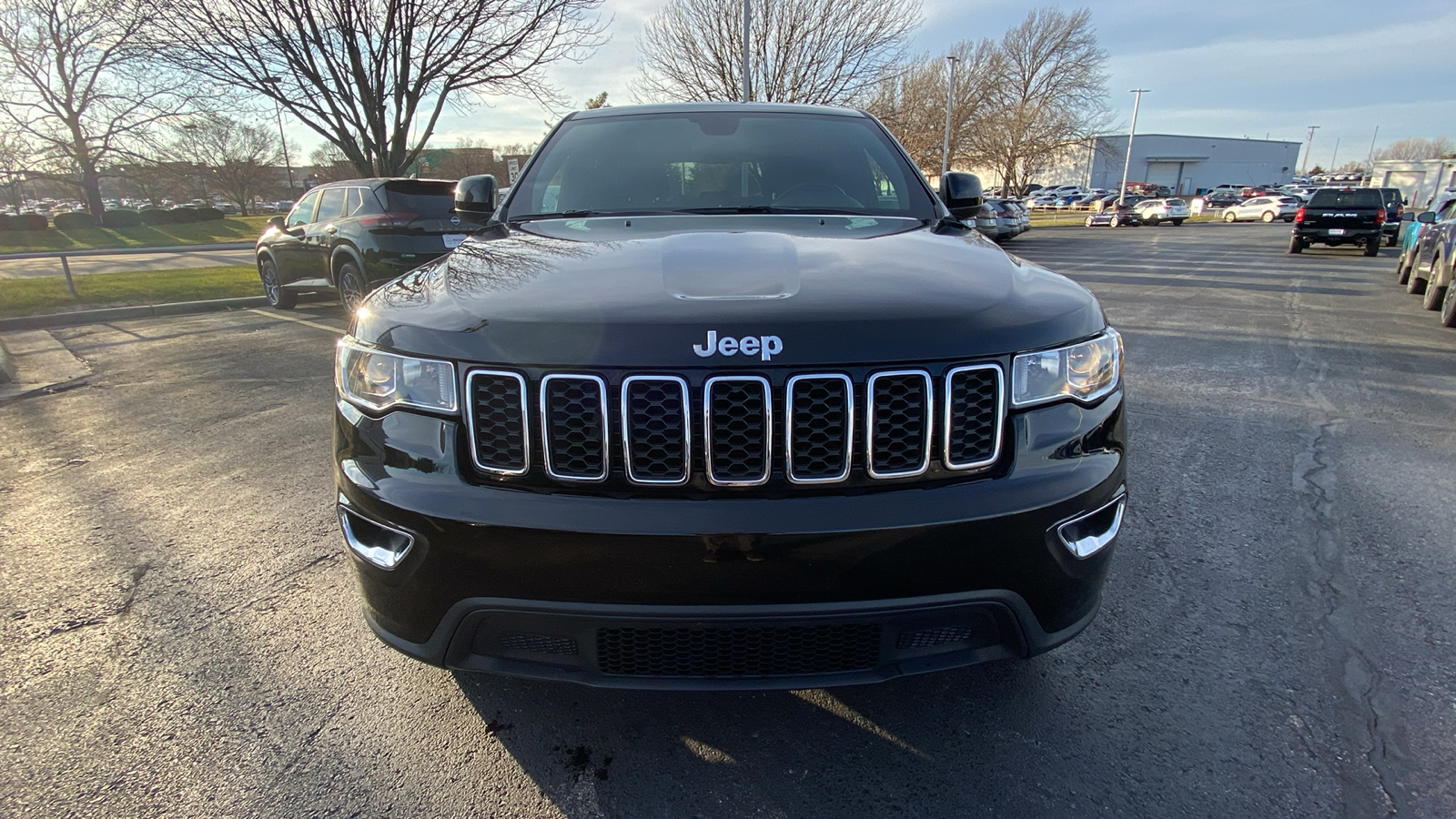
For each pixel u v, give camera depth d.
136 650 2.34
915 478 1.55
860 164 2.81
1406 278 11.84
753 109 3.11
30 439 4.49
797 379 1.48
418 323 1.66
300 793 1.78
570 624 1.55
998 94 46.22
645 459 1.51
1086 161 80.19
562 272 1.81
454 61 12.77
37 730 1.99
